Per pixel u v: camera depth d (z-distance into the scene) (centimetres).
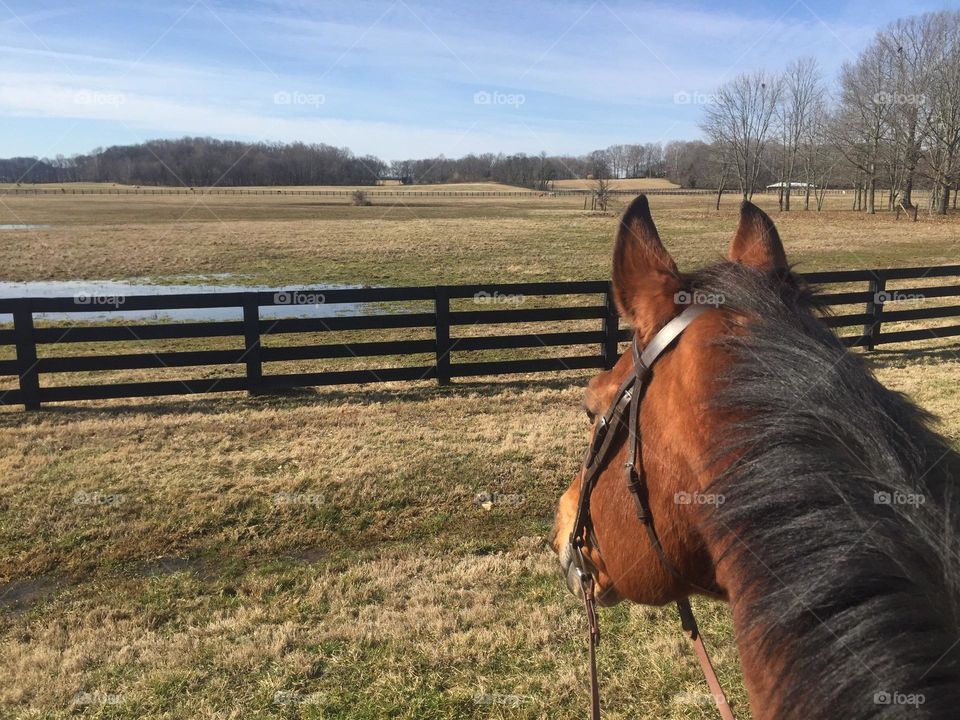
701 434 113
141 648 343
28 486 531
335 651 340
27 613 375
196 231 3161
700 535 115
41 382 877
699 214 4116
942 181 3875
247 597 389
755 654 99
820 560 93
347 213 4384
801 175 4778
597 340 908
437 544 448
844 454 100
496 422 696
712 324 120
